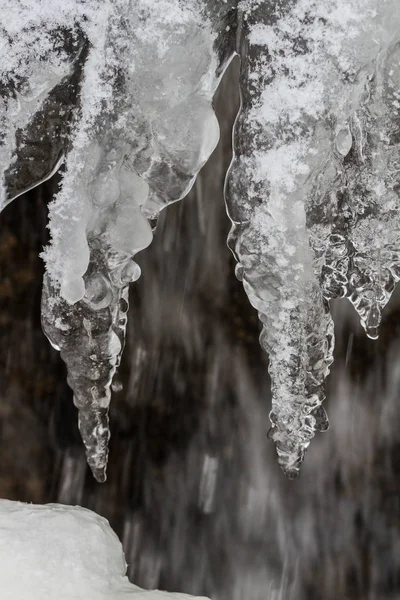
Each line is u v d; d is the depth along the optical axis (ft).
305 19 3.01
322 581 12.50
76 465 12.11
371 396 12.68
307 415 3.12
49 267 3.07
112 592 3.03
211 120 3.08
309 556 12.67
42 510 3.11
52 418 12.07
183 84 3.04
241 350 13.33
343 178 3.11
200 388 13.33
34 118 3.08
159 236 13.35
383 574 12.34
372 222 3.16
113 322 3.13
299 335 3.06
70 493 12.11
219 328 13.39
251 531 12.79
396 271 3.19
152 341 13.35
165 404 13.16
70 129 3.07
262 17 3.02
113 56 3.03
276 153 3.02
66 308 3.10
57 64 3.06
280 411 3.09
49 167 3.12
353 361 12.77
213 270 13.39
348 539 12.60
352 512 12.67
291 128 3.02
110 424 12.96
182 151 3.07
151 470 12.90
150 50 3.02
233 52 3.10
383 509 12.57
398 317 12.47
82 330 3.12
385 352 12.63
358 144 3.14
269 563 12.71
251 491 12.96
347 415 12.77
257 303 3.07
